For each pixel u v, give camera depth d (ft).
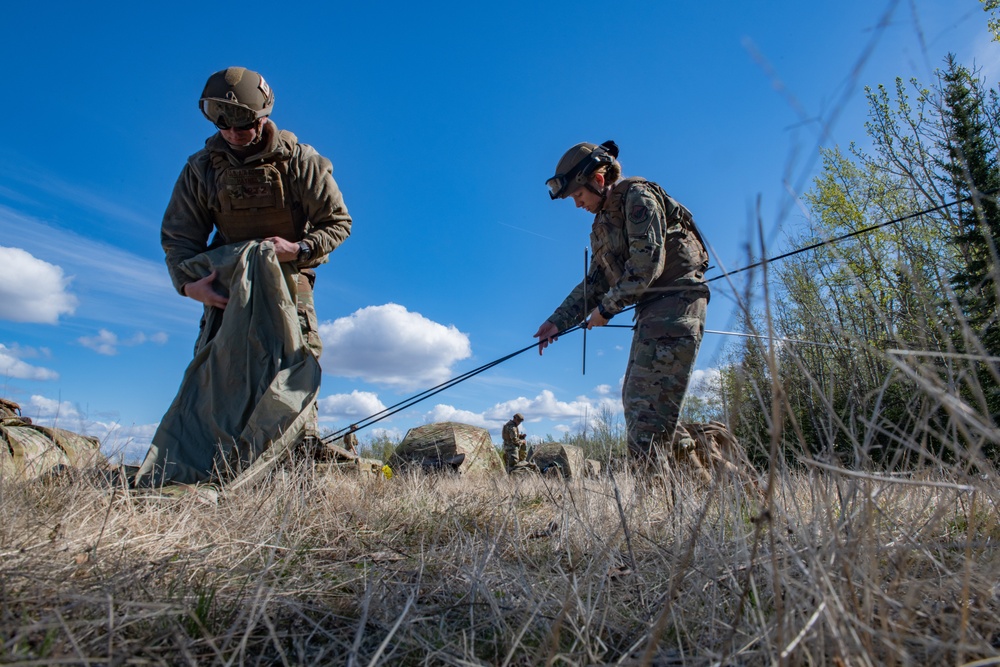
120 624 5.04
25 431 13.39
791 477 6.36
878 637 4.05
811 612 4.51
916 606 4.89
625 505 9.57
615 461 12.32
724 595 5.79
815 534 5.69
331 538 9.53
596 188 14.90
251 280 15.30
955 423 4.24
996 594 5.16
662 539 8.36
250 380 14.98
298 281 16.89
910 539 5.23
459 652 5.08
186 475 14.03
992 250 4.79
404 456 39.29
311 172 15.98
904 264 5.09
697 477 11.89
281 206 15.94
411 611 5.93
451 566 7.47
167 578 6.61
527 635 5.49
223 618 5.62
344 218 16.76
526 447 52.80
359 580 7.05
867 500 4.67
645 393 13.94
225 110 14.43
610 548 6.64
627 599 6.31
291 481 11.84
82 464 11.48
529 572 7.09
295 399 14.75
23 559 6.38
